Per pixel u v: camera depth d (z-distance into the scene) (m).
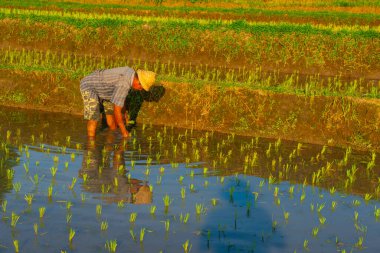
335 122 8.34
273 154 7.55
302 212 5.42
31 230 4.75
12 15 15.96
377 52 12.92
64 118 9.23
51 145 7.54
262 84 10.30
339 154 7.69
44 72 9.98
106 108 8.42
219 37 14.01
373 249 4.62
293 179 6.48
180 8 23.09
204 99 9.05
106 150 7.43
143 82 7.81
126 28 14.83
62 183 5.99
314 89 9.23
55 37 15.29
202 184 6.16
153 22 14.88
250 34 13.87
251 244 4.63
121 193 5.75
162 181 6.21
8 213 5.10
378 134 8.07
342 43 13.21
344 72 12.96
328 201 5.77
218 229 4.91
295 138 8.42
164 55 14.27
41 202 5.39
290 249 4.56
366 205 5.68
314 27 14.03
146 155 7.28
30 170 6.41
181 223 5.02
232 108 8.91
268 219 5.20
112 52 14.67
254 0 25.98
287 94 8.73
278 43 13.56
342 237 4.85
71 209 5.25
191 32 14.31
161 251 4.43
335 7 23.70
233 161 7.14
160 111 9.21
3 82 10.12
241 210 5.41
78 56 14.45
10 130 8.28
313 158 7.41
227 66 13.72
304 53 13.33
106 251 4.40
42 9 21.39
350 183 6.40
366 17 19.67
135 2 26.23
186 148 7.70
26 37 15.53
